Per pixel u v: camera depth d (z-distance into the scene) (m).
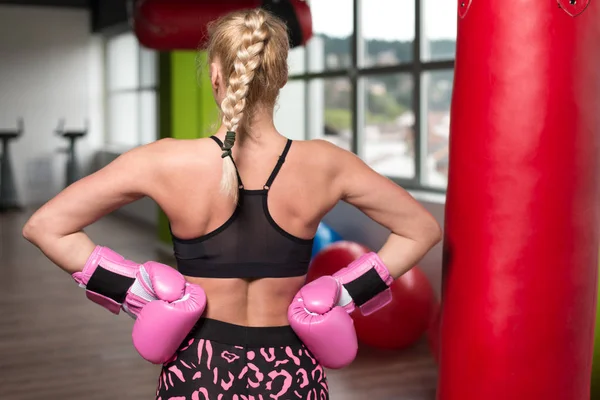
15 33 9.88
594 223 1.82
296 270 1.48
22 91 9.98
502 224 1.78
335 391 3.17
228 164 1.36
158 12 4.32
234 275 1.44
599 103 1.79
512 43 1.73
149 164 1.42
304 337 1.45
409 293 3.44
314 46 6.18
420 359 3.58
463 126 1.83
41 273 5.66
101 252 1.47
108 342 3.91
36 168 10.10
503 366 1.81
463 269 1.86
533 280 1.77
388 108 5.30
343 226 5.20
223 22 1.44
